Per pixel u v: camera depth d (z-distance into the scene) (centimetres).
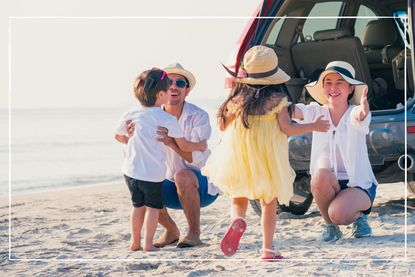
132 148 538
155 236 616
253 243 559
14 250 557
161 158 536
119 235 620
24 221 732
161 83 540
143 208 544
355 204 541
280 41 688
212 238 587
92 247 568
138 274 466
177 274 461
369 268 457
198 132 561
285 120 489
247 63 493
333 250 516
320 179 543
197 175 562
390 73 729
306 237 570
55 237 622
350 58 664
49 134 2670
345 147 548
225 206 783
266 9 633
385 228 579
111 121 3391
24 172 1605
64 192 1127
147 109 541
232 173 490
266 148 486
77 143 2348
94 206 871
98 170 1642
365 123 541
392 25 732
